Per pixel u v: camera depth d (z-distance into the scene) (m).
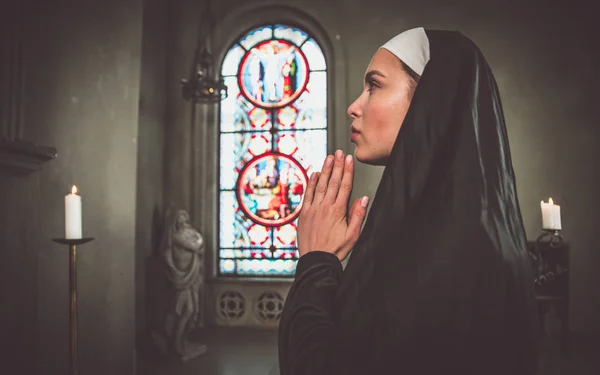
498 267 0.53
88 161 3.76
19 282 2.90
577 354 6.79
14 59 3.08
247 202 9.01
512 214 0.59
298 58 9.13
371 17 8.85
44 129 3.38
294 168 8.98
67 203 2.60
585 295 7.92
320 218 0.67
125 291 4.05
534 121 8.29
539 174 8.20
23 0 3.18
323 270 0.62
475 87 0.62
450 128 0.59
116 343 3.94
